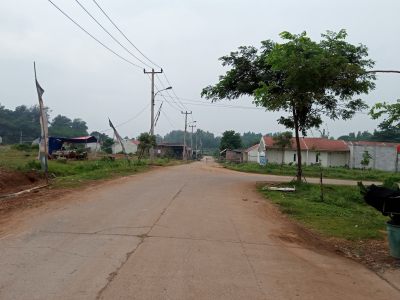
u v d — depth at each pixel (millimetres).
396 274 4594
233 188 13477
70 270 4035
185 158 53562
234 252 5117
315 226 7312
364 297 3791
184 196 10383
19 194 9078
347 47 11797
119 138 22812
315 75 8875
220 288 3744
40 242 5078
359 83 9953
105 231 5852
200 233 6082
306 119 15242
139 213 7434
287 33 9133
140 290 3568
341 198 11523
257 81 13867
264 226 7059
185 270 4223
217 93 15078
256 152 46344
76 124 85875
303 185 13930
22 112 69938
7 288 3486
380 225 7906
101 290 3525
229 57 13977
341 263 5012
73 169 16609
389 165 38156
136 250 4898
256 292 3701
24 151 32594
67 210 7352
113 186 11570
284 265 4711
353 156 38188
